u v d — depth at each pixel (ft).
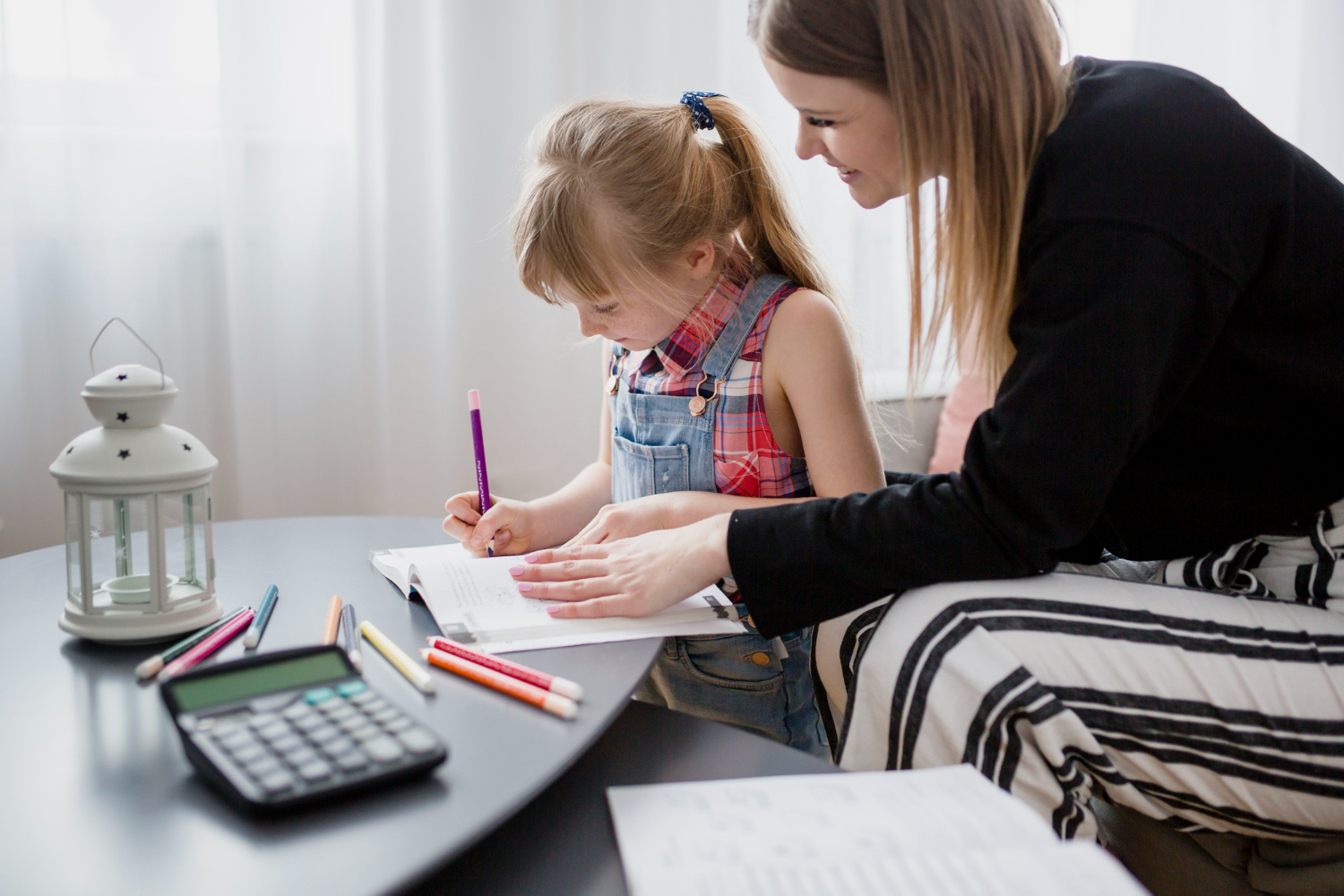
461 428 5.46
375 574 2.75
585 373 5.67
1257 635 2.22
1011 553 2.28
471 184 5.24
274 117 4.99
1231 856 2.47
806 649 3.58
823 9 2.38
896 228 6.24
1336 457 2.35
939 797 1.69
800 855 1.50
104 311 4.81
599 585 2.40
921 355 2.56
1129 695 2.22
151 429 2.16
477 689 1.94
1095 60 2.60
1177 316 2.15
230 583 2.64
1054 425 2.17
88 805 1.53
